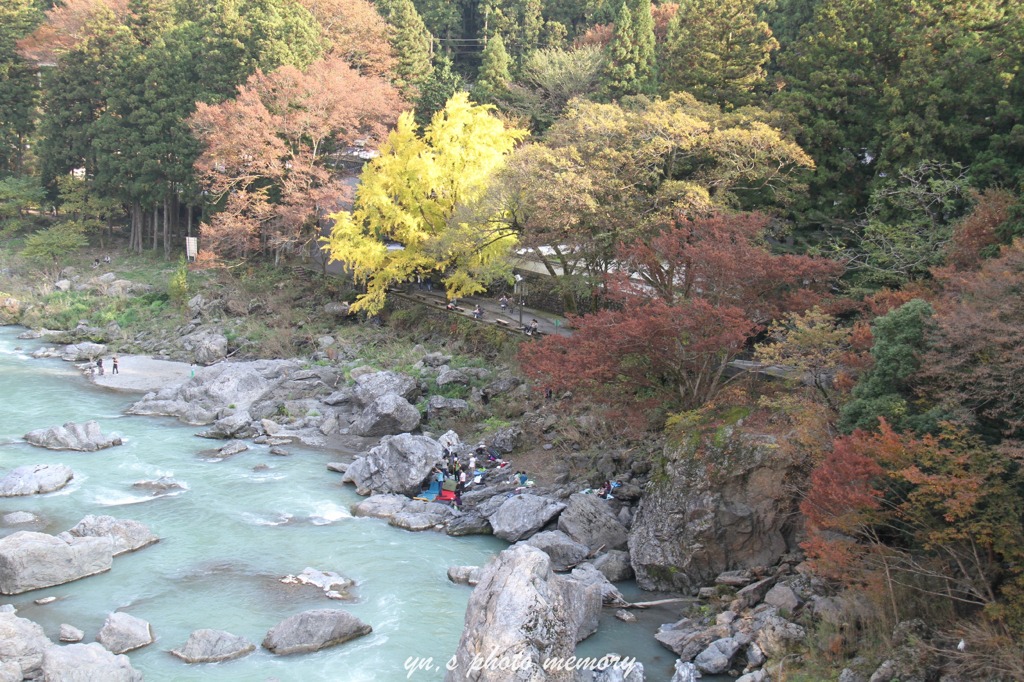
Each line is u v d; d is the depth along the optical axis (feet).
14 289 270.67
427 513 129.18
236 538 118.73
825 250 161.17
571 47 324.60
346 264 227.40
